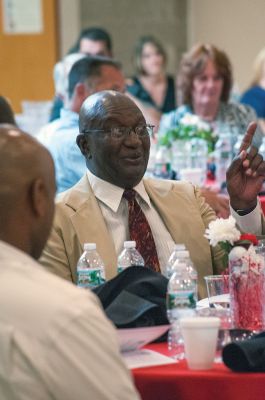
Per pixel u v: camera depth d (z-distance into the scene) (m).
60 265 6.16
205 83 11.53
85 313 3.56
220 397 4.38
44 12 17.73
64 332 3.51
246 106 11.79
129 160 6.31
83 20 18.05
